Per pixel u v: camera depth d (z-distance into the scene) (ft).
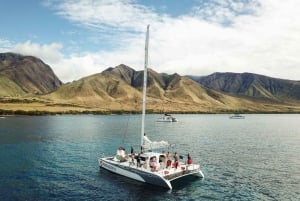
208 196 132.16
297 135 412.57
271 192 139.44
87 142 299.99
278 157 231.30
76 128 462.60
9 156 218.59
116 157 171.12
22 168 180.75
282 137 384.88
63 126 496.64
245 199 129.39
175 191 137.69
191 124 623.36
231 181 156.97
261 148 279.08
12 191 135.64
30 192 134.51
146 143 158.30
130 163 157.99
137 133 397.19
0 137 332.39
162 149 259.80
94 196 129.90
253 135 406.41
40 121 612.29
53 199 125.80
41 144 281.74
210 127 540.93
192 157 224.74
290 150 268.00
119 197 128.98
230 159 220.02
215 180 157.99
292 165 200.75
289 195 135.44
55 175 164.14
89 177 159.33
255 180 159.94
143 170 146.41
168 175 140.97
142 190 137.90
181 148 269.23
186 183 151.02
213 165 197.47
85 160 206.28
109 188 140.36
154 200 125.90
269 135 410.31
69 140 314.76
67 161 202.49
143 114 160.56
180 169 149.89
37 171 173.27
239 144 305.32
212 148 272.51
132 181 151.43
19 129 428.97
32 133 378.53
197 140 332.60
